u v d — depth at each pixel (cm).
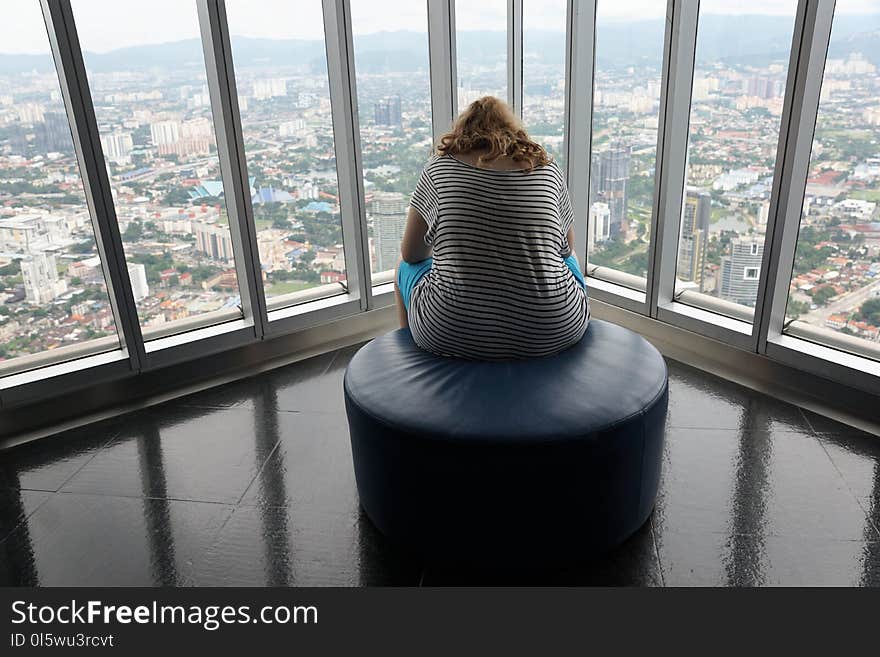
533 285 204
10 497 233
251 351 326
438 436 179
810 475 230
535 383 197
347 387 208
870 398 257
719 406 274
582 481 183
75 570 200
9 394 268
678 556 197
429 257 244
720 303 309
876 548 197
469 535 188
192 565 200
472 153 217
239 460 251
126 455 256
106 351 295
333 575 195
